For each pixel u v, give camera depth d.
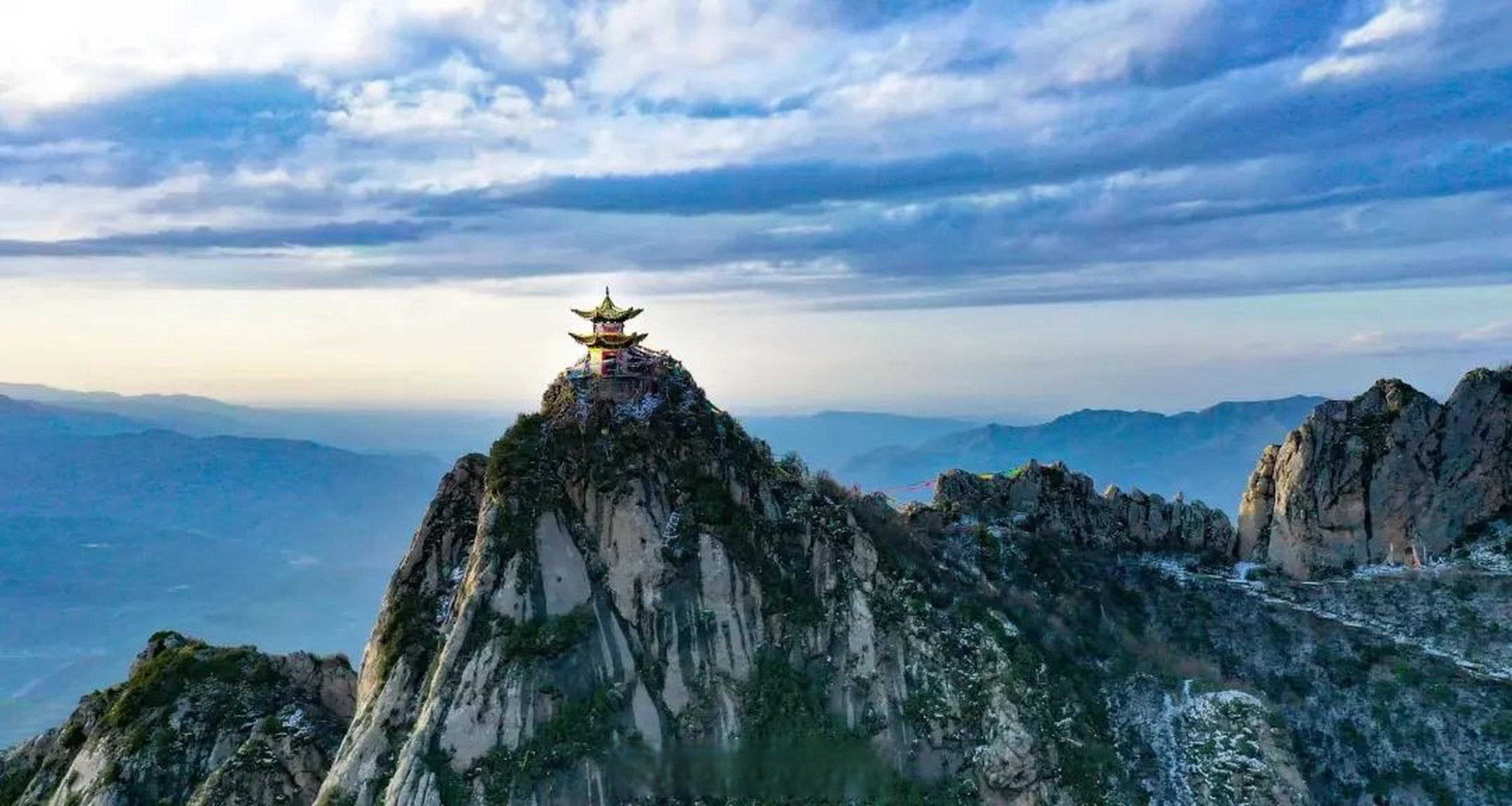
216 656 125.81
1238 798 107.38
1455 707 114.75
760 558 113.62
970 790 106.50
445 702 101.31
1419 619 123.81
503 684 102.06
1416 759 112.75
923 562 122.25
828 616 112.88
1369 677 119.38
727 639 109.81
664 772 104.25
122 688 131.75
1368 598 126.94
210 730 119.06
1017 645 115.62
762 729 106.81
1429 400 134.12
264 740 115.25
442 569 113.88
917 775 107.31
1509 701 114.06
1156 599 129.75
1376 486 132.25
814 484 123.75
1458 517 130.88
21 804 126.31
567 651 104.75
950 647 113.38
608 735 103.50
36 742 136.38
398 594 113.00
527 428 114.75
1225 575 134.62
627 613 108.88
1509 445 131.75
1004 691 110.00
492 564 106.25
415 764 98.81
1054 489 139.12
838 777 105.62
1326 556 132.00
